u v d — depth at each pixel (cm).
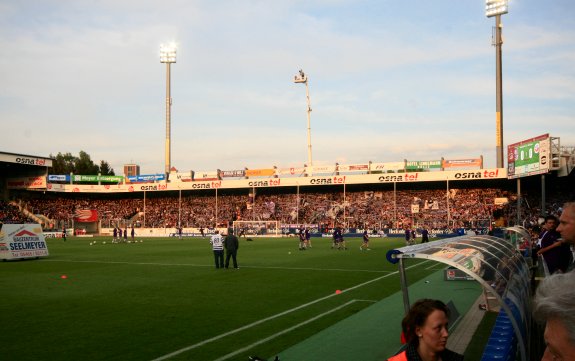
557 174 4331
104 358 823
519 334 526
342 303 1346
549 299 176
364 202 7262
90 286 1719
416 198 7050
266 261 2730
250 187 7456
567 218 400
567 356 173
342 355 839
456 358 351
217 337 966
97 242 5234
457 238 882
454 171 6369
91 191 7938
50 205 7825
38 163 6706
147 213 8000
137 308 1286
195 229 7181
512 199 6375
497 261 654
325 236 6531
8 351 867
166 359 819
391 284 1723
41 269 2342
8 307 1304
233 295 1501
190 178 7812
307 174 7188
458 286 1606
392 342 920
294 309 1262
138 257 3077
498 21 6450
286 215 7412
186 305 1328
